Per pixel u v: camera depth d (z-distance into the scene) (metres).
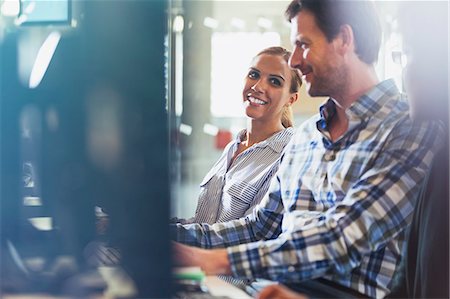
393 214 1.19
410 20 1.27
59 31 1.04
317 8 1.31
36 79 1.04
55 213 1.06
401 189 1.20
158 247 1.07
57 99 1.04
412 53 1.27
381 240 1.19
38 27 1.04
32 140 1.05
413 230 1.25
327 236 1.17
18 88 1.05
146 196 1.06
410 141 1.24
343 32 1.31
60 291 1.06
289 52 1.37
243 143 1.46
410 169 1.22
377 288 1.24
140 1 1.04
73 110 1.05
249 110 1.41
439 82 1.25
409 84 1.28
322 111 1.37
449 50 1.24
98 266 1.06
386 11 1.33
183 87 1.09
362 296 1.24
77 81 1.04
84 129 1.05
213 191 1.44
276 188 1.46
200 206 1.42
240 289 1.22
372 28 1.32
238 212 1.47
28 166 1.06
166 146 1.06
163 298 1.07
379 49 1.34
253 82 1.39
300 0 1.33
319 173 1.34
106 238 1.06
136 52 1.04
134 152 1.05
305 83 1.36
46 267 1.06
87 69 1.04
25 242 1.06
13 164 1.06
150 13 1.04
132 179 1.06
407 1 1.27
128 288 1.06
